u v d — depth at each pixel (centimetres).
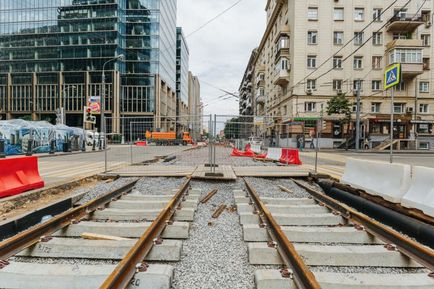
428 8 3800
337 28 3709
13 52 6912
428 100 3856
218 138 1139
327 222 472
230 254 348
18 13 6919
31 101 6844
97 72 6562
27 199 646
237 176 969
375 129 3669
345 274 284
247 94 9112
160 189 768
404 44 3566
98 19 6569
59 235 407
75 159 1830
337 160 1770
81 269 290
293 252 287
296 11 3694
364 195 626
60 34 6700
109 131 1302
